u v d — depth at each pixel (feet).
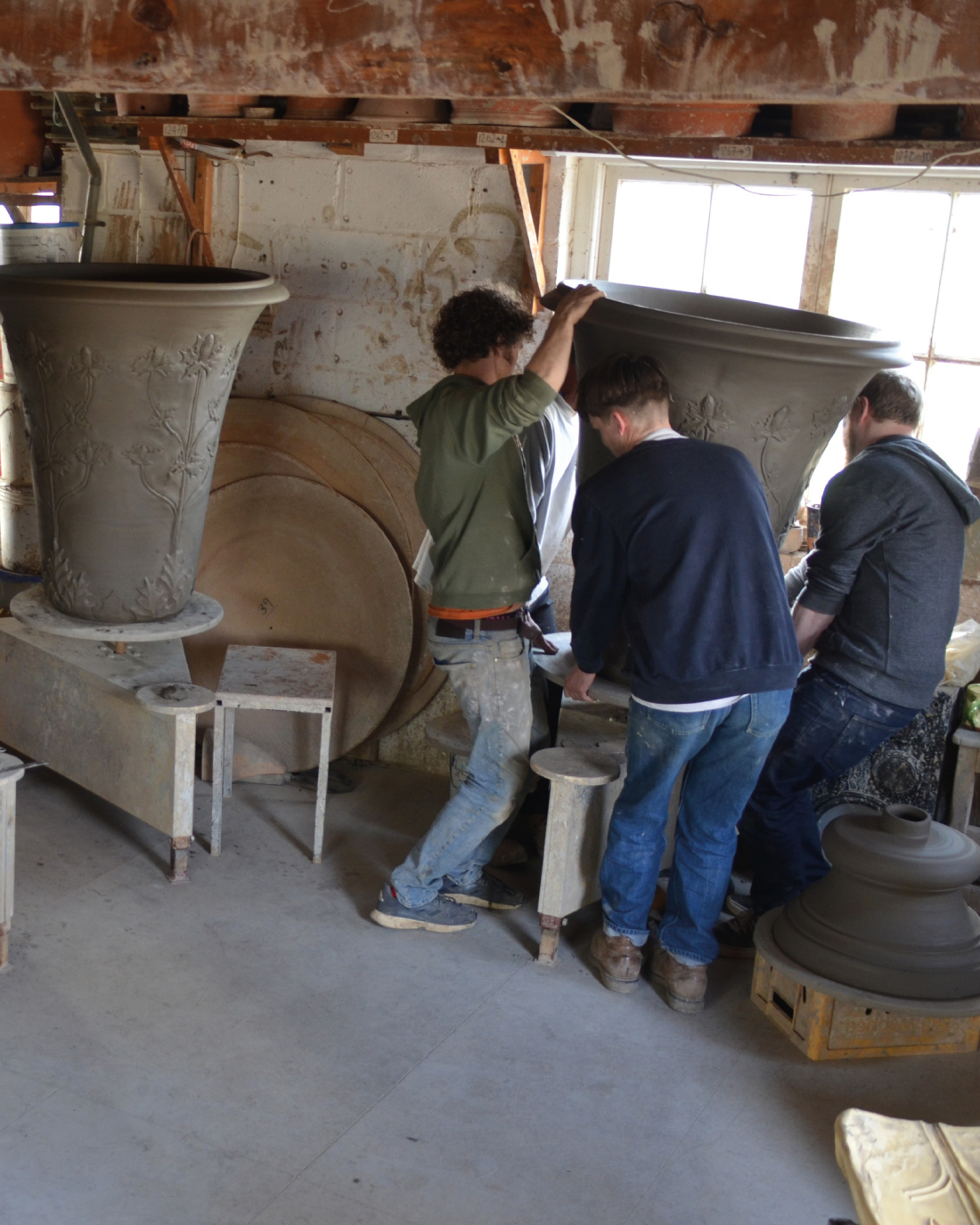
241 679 10.46
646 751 8.41
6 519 13.52
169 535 9.71
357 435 12.04
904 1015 8.27
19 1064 7.56
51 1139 6.91
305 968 8.96
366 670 12.12
